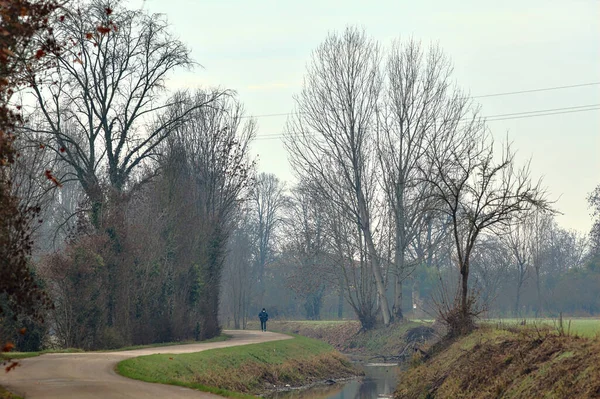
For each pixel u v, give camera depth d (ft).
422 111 334.85
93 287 218.79
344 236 358.43
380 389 207.51
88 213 239.50
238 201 324.80
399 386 183.11
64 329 212.43
